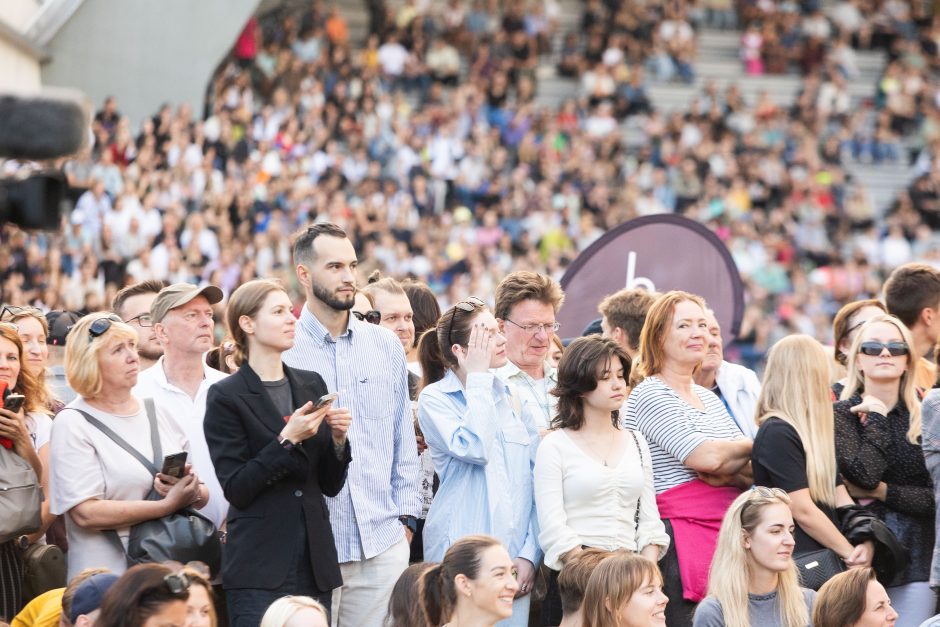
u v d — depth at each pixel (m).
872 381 9.41
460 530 8.66
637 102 41.91
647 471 8.78
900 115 43.03
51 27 32.66
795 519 8.89
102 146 28.23
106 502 8.29
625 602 7.94
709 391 9.60
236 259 28.42
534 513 8.76
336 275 8.71
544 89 43.28
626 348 9.30
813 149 41.31
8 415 8.30
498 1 43.78
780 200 39.12
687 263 11.63
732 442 9.09
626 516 8.62
